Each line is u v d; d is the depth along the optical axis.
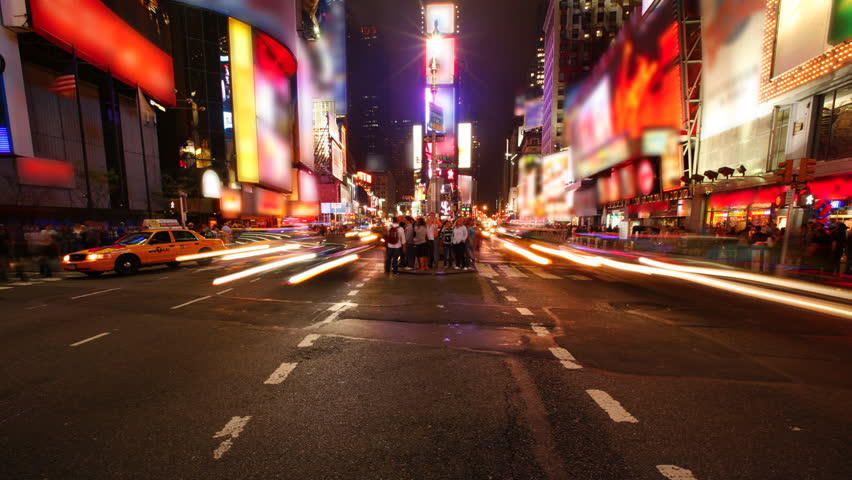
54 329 5.84
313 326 5.96
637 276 11.62
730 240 15.44
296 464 2.54
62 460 2.59
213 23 44.88
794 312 6.98
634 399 3.48
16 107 20.97
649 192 35.50
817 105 17.53
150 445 2.77
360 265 14.48
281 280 10.73
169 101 34.69
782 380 3.93
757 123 21.36
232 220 46.09
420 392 3.63
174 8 42.53
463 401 3.44
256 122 49.69
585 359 4.52
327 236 45.56
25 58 22.80
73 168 25.27
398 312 6.89
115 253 11.80
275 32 52.25
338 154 99.06
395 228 11.82
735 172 22.72
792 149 18.73
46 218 21.78
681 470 2.47
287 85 61.47
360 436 2.88
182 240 13.99
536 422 3.08
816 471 2.47
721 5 24.58
